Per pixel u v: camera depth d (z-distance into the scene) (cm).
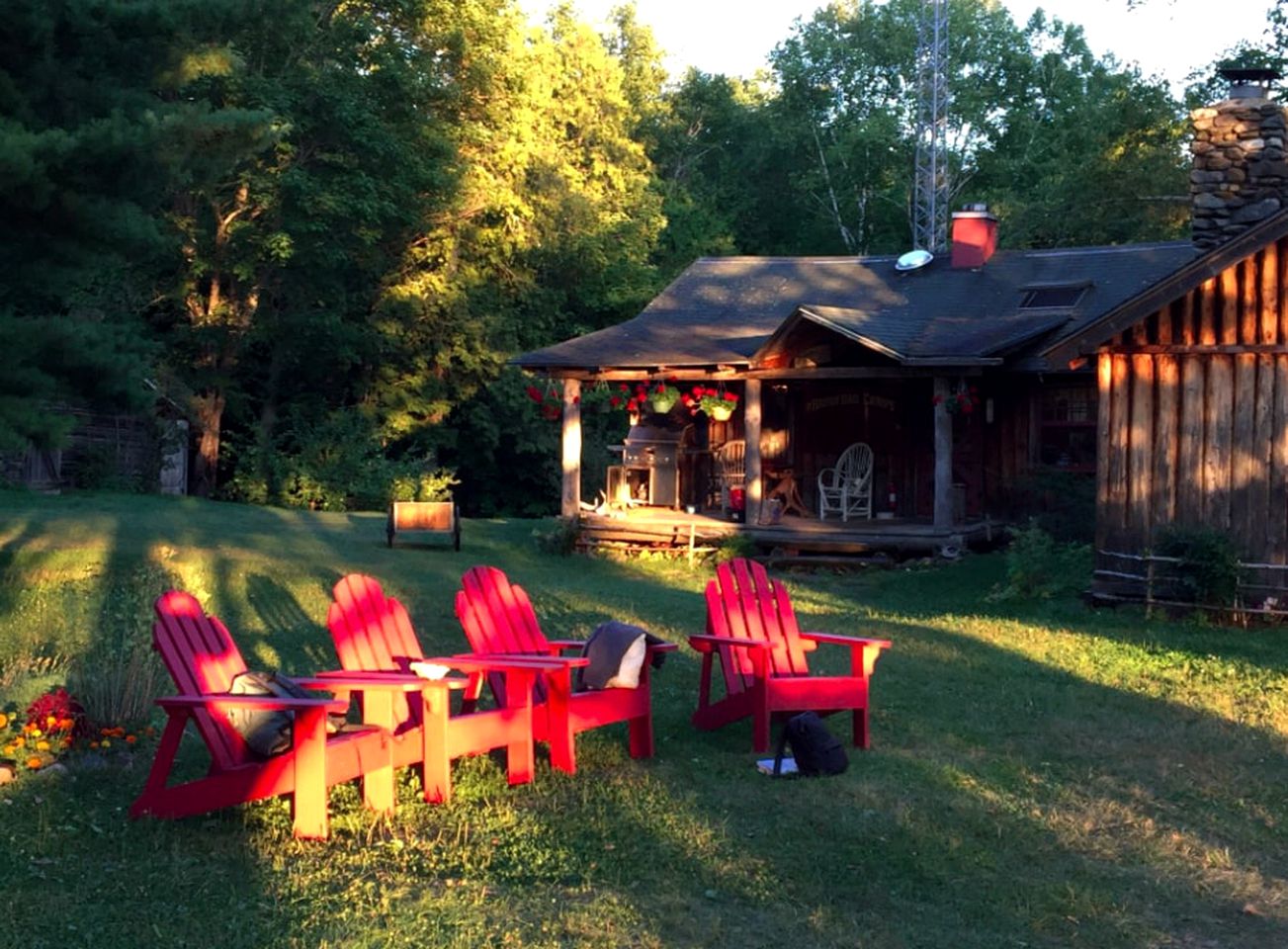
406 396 3622
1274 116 1628
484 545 2158
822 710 839
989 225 2383
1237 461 1412
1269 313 1400
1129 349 1462
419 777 750
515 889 572
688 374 2050
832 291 2414
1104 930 549
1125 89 4288
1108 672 1111
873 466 2223
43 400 1055
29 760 714
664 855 621
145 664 839
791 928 538
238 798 641
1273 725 924
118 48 1068
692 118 5578
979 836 669
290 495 3366
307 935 514
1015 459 2144
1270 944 539
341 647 757
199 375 3412
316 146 3166
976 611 1507
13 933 508
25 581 1541
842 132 5156
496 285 3766
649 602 1494
